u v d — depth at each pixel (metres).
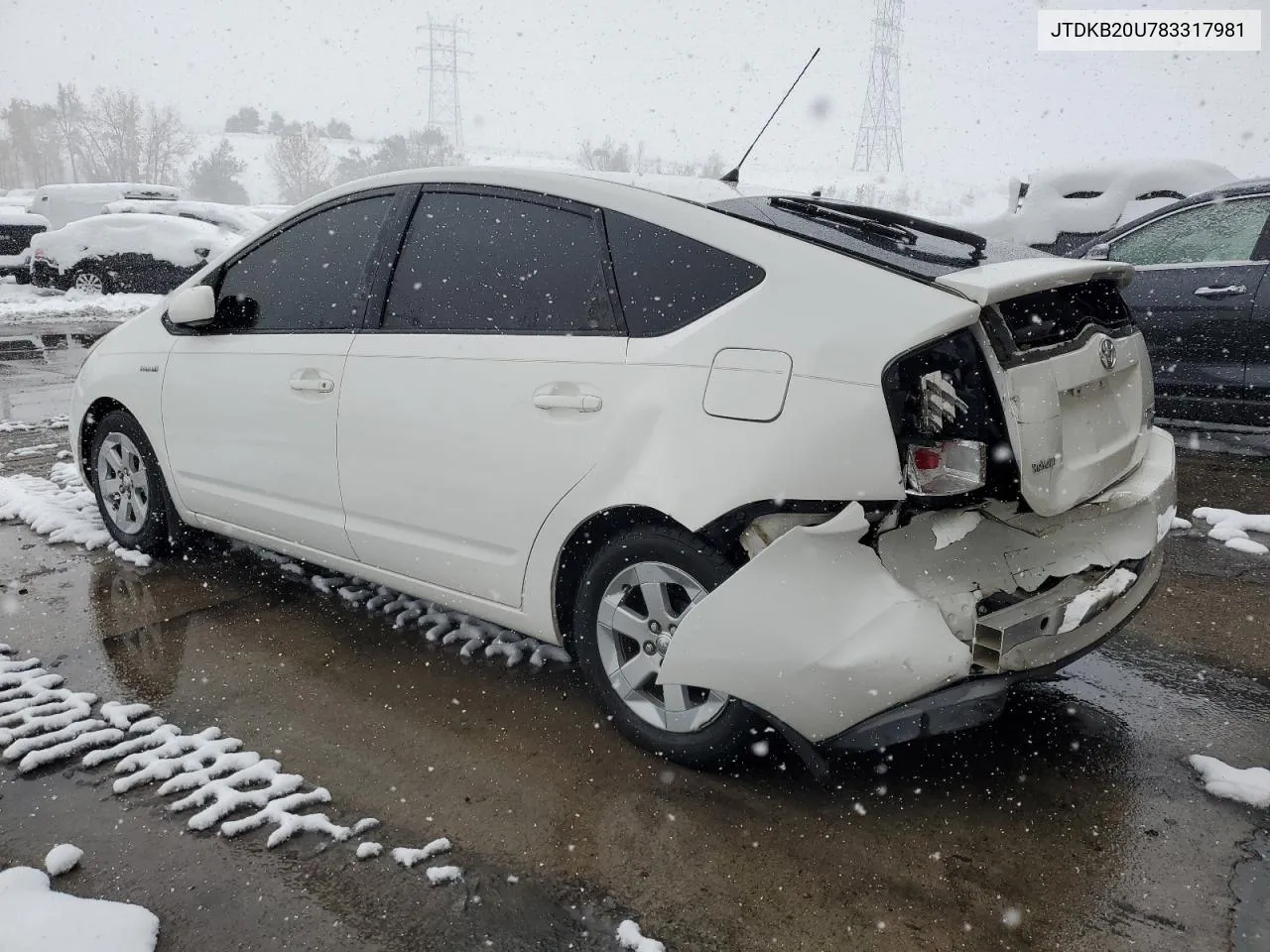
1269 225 5.45
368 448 2.94
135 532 4.02
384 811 2.28
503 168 2.83
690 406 2.26
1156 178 8.45
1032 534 2.25
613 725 2.69
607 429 2.38
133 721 2.69
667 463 2.28
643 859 2.11
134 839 2.16
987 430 2.02
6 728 2.60
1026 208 8.98
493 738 2.62
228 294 3.52
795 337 2.15
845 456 2.05
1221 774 2.40
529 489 2.55
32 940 1.80
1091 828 2.22
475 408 2.64
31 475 5.29
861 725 2.12
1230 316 5.48
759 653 2.15
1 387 8.33
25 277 17.97
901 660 2.02
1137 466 2.58
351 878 2.04
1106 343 2.35
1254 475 5.33
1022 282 2.10
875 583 2.07
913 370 2.02
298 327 3.22
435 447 2.75
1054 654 2.17
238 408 3.38
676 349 2.31
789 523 2.14
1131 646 3.23
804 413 2.10
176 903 1.95
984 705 2.08
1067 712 2.78
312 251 3.26
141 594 3.64
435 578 2.91
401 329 2.91
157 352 3.73
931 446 2.02
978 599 2.10
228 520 3.61
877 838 2.19
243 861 2.09
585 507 2.44
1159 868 2.08
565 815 2.27
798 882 2.04
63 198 18.81
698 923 1.92
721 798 2.34
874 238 2.43
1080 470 2.23
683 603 2.40
